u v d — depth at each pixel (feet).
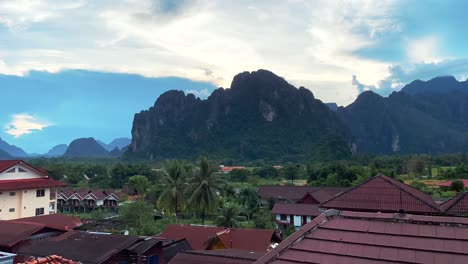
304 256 22.56
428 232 22.25
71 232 79.56
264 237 91.86
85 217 209.46
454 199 56.90
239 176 346.54
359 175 260.42
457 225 22.38
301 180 353.10
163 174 161.99
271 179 360.07
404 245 21.56
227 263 53.52
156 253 74.59
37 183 130.72
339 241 23.12
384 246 21.85
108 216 201.87
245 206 209.67
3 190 118.21
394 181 57.77
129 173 332.80
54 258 35.65
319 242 23.52
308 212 186.50
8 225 86.58
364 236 23.11
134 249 71.05
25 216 126.21
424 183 242.78
